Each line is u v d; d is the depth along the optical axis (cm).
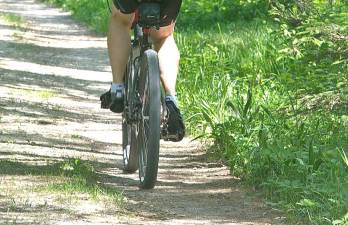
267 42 2298
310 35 1527
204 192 1144
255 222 980
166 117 1112
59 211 962
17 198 1012
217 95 1756
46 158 1320
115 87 1145
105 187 1111
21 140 1473
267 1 1675
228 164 1317
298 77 1519
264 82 1792
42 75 2555
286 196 1066
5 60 2886
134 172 1270
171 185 1184
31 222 905
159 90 1084
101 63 3002
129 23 1148
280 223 977
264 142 1229
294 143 1246
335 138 1269
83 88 2336
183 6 3838
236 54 2305
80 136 1573
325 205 990
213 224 963
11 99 1962
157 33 1138
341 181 1065
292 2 1666
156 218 978
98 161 1348
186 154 1438
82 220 931
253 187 1162
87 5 5281
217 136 1408
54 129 1633
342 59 1488
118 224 929
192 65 2133
